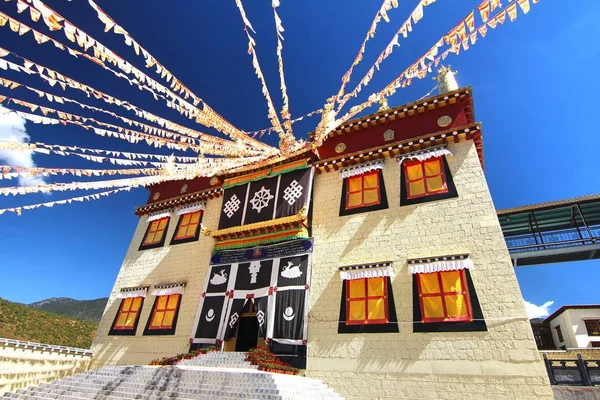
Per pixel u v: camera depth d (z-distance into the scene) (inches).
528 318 434.3
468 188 556.1
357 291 548.1
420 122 658.2
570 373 416.2
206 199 833.5
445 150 593.0
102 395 432.8
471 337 451.2
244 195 752.3
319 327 545.0
